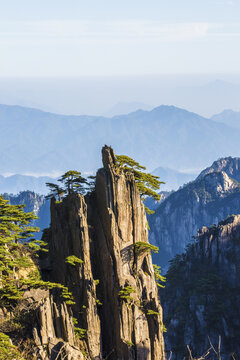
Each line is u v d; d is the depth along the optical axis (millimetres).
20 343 121562
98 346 142875
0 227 140750
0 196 147750
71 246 151000
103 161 163750
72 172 159500
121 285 148750
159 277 177000
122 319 143750
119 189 154125
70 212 152750
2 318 127312
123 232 153750
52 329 125750
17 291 131500
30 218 150625
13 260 142000
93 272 153125
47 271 154875
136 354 141750
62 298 140125
